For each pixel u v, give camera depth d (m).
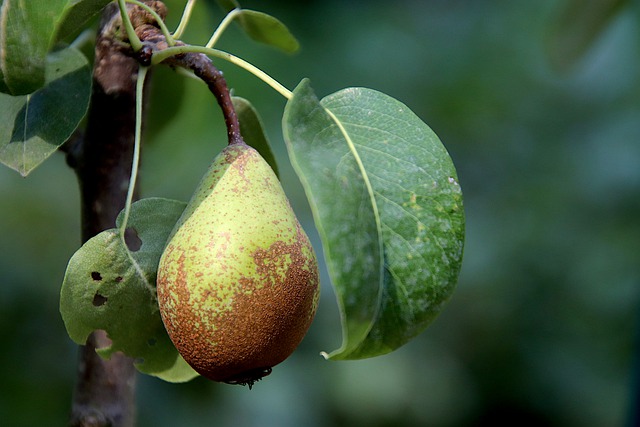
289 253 0.63
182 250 0.64
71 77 0.68
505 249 1.86
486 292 1.80
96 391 0.73
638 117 1.99
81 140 0.73
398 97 2.08
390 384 1.60
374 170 0.64
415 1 2.25
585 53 1.23
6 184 1.50
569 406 1.75
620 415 1.72
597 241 1.86
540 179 1.99
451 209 0.65
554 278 1.84
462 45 2.18
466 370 1.76
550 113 2.08
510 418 1.75
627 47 2.06
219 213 0.64
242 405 1.46
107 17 0.70
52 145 0.67
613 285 1.80
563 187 1.96
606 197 1.92
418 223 0.64
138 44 0.67
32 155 0.66
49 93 0.67
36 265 1.46
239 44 1.85
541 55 2.13
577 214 1.91
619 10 1.19
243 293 0.63
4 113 0.67
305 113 0.63
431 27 2.21
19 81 0.65
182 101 0.85
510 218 1.92
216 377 0.64
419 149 0.65
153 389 1.40
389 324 0.64
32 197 1.51
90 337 0.73
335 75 2.04
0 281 1.42
